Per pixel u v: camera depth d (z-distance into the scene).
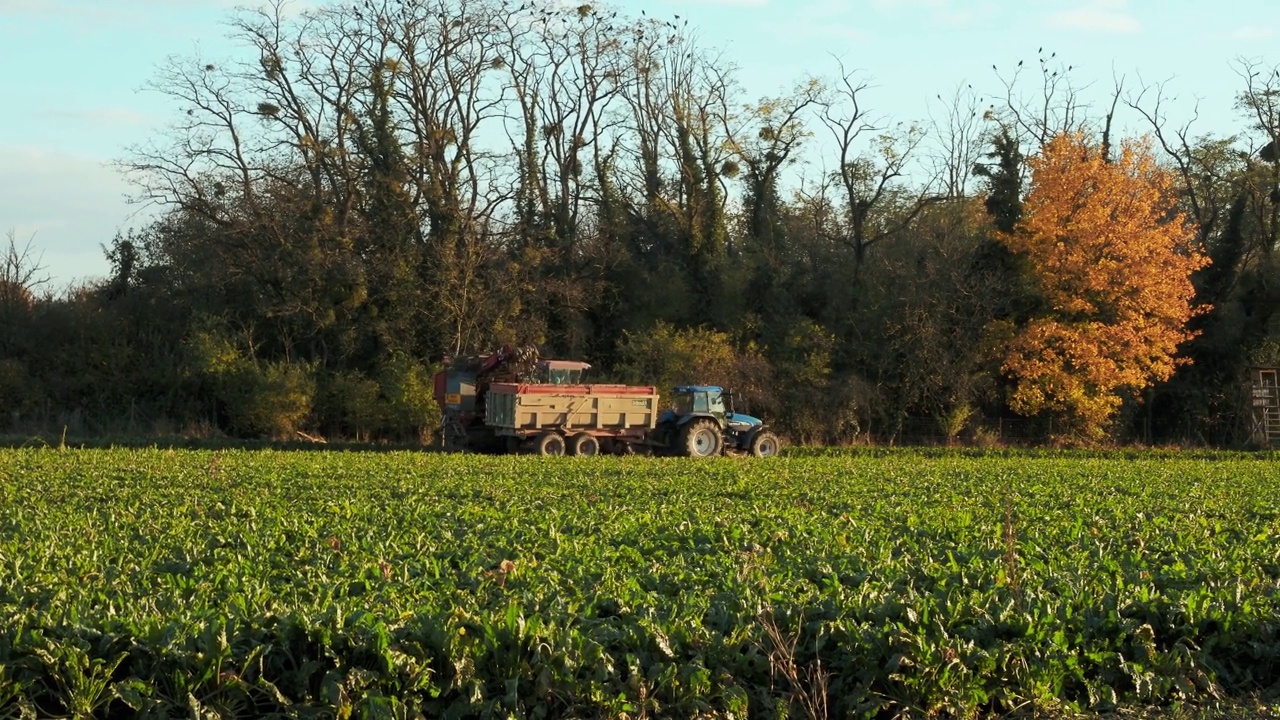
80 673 8.58
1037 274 53.03
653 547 15.28
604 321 58.16
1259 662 11.12
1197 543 16.58
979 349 54.09
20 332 50.59
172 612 10.04
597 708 9.20
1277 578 14.14
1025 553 15.05
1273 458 48.81
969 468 33.69
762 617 9.97
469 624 9.60
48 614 9.66
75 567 12.60
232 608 9.84
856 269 58.72
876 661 9.89
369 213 53.88
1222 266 58.25
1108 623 10.82
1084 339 51.78
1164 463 39.84
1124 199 52.28
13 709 8.41
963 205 64.06
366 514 18.72
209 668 8.73
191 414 49.88
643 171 61.81
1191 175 65.56
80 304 52.56
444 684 9.09
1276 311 58.28
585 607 10.71
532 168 60.50
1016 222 55.72
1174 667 10.66
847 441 53.44
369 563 12.98
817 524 18.30
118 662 8.78
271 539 15.12
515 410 39.19
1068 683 10.50
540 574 12.45
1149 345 52.16
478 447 41.50
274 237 51.62
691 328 54.94
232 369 49.06
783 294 57.50
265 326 51.81
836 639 10.14
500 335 52.38
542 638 9.38
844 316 56.88
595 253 58.00
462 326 52.41
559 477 27.33
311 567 12.93
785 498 22.95
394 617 9.85
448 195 55.19
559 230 60.28
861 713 9.66
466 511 19.05
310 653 9.22
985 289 53.75
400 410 49.06
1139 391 56.53
